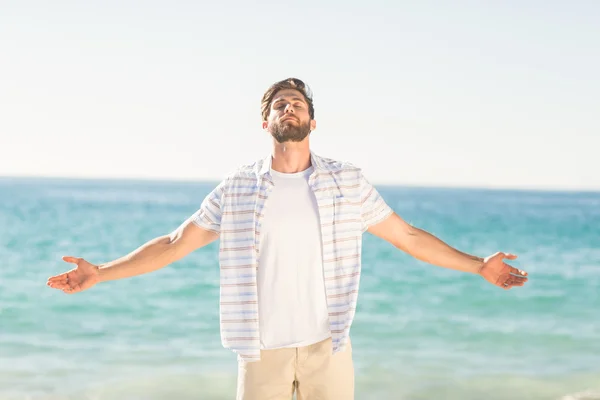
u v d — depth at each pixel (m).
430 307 11.86
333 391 3.39
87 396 6.89
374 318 10.98
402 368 8.01
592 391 7.09
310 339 3.37
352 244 3.45
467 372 7.85
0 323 10.38
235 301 3.39
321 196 3.41
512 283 3.81
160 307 11.56
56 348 8.86
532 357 8.59
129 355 8.49
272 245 3.38
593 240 23.81
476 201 51.72
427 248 3.73
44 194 52.34
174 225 27.97
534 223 30.78
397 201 51.03
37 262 18.45
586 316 11.30
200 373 7.70
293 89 3.50
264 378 3.38
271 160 3.53
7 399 6.76
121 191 59.47
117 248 21.88
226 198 3.46
